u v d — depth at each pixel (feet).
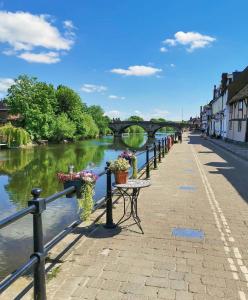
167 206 26.48
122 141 243.81
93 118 310.04
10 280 9.47
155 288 13.30
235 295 12.88
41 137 201.36
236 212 24.94
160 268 15.10
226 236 19.52
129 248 17.35
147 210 25.13
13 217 9.66
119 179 20.72
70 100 239.50
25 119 191.93
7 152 142.92
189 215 23.94
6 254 26.07
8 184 65.31
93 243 17.94
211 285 13.61
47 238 29.09
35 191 11.07
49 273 14.38
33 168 91.09
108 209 20.51
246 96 99.60
